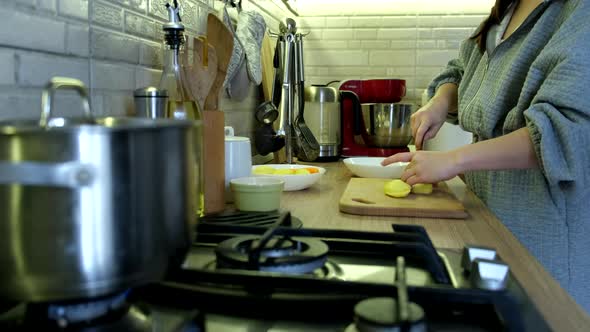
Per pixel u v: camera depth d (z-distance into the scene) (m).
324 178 1.39
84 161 0.32
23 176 0.30
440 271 0.52
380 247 0.58
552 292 0.54
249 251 0.53
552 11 1.12
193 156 0.41
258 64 1.41
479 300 0.44
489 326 0.44
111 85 0.84
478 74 1.36
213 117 0.86
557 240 1.14
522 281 0.57
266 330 0.43
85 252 0.33
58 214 0.32
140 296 0.46
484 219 0.92
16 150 0.32
